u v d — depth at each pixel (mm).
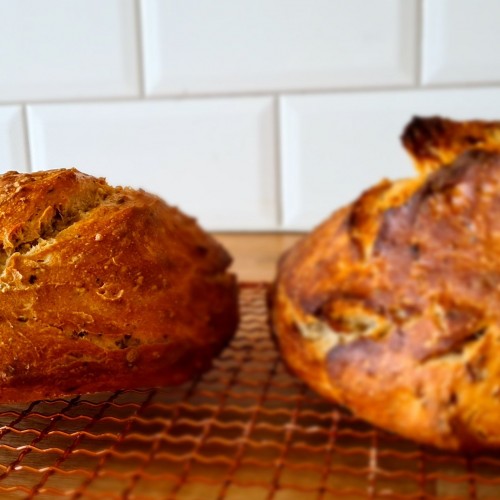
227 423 334
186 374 330
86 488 284
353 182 562
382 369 300
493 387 285
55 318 292
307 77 544
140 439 319
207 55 543
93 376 301
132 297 303
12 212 293
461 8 513
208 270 355
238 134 560
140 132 542
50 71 457
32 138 361
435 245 306
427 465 305
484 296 290
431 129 331
